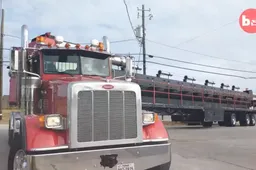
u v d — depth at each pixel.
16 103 7.23
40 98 6.31
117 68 7.60
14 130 5.97
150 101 19.23
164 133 5.75
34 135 4.80
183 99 22.19
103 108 5.12
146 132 5.63
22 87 6.35
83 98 5.00
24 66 6.32
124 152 5.20
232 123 28.78
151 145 5.46
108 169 5.05
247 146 12.53
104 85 5.16
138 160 5.31
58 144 4.83
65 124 4.96
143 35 36.22
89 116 5.01
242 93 30.53
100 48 7.18
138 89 5.48
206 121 24.80
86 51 6.78
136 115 5.40
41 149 4.69
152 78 19.36
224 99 27.25
